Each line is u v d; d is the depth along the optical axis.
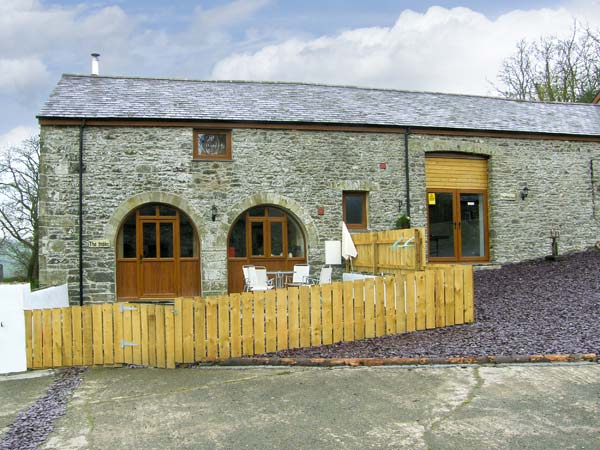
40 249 11.50
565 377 5.86
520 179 14.43
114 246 11.77
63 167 11.67
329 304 7.79
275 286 12.49
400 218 12.95
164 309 7.07
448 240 14.09
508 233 14.25
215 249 12.22
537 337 7.39
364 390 5.67
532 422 4.61
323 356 7.05
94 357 7.24
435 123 13.76
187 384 6.20
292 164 12.77
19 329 7.12
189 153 12.20
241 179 12.47
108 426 4.90
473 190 14.38
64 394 5.97
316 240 12.80
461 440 4.29
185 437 4.58
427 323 8.29
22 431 4.84
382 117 13.61
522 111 15.77
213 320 7.19
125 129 11.96
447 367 6.45
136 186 11.95
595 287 10.27
